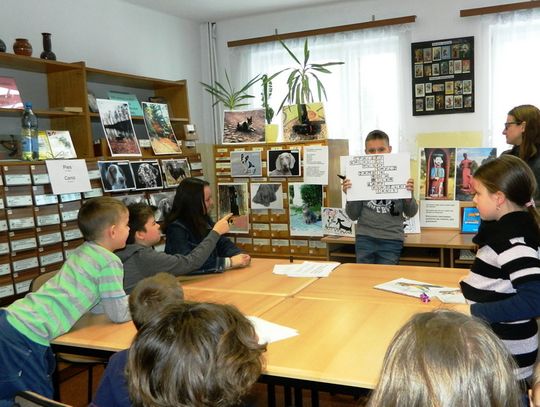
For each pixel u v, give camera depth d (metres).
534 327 1.54
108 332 1.84
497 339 0.65
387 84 4.66
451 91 4.45
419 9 4.50
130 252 2.35
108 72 3.80
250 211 4.39
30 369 1.81
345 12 4.77
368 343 1.55
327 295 2.12
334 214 3.70
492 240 1.54
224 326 0.86
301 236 4.17
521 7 4.10
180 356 0.80
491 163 1.58
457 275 2.35
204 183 2.76
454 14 4.38
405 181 2.89
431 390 0.59
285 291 2.22
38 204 3.09
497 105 4.32
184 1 4.55
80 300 1.89
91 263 1.93
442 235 3.50
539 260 1.46
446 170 3.74
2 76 3.38
